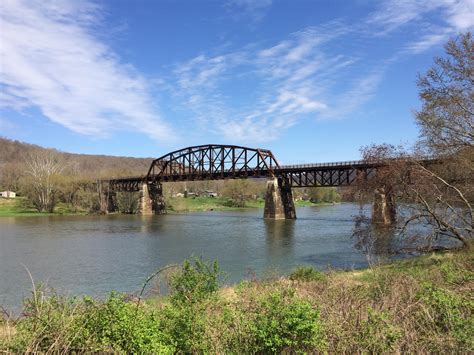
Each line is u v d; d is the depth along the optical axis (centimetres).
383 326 694
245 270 2898
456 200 2562
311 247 4116
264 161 9144
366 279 1427
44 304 693
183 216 10362
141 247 4381
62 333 628
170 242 4800
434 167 2675
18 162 17900
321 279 1675
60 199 12162
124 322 633
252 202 16275
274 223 7475
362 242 2783
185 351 673
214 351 655
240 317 714
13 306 1969
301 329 645
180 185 19262
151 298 1070
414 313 799
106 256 3756
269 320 675
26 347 599
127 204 12125
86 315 662
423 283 1023
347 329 705
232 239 5025
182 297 798
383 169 2619
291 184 8975
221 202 15788
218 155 10462
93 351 623
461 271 1265
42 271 3047
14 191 14912
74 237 5394
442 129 2633
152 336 639
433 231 2475
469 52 2494
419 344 683
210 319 734
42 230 6406
